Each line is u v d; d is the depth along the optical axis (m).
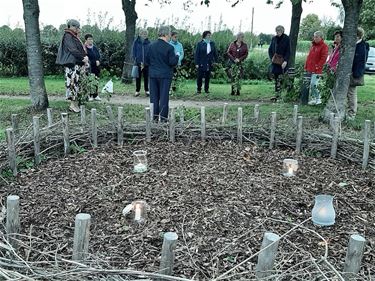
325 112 7.62
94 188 4.34
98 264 2.77
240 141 5.86
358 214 3.91
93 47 9.88
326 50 9.25
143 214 3.62
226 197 4.12
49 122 5.71
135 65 10.87
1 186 4.41
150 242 3.34
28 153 5.07
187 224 3.60
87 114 8.06
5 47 16.86
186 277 2.90
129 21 13.95
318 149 5.54
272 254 2.51
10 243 2.97
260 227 3.59
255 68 17.39
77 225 2.71
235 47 11.58
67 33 8.09
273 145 5.75
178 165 5.02
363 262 3.13
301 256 3.15
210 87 13.75
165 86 7.08
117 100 10.25
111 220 3.68
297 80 10.77
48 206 3.94
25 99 10.20
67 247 3.25
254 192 4.26
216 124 6.04
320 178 4.71
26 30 8.27
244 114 8.43
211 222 3.64
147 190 4.29
